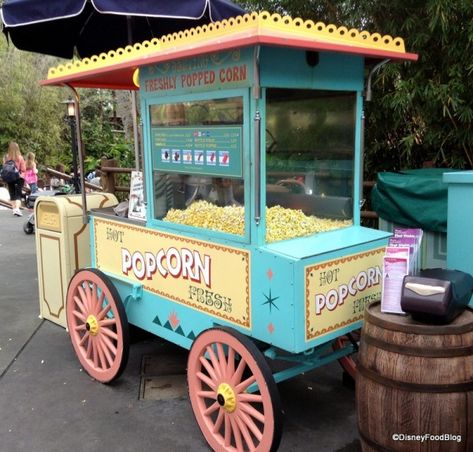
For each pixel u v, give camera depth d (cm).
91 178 1027
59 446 273
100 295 331
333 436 277
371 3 372
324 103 262
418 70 364
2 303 502
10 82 1608
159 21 491
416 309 207
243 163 240
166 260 293
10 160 1053
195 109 262
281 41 211
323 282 235
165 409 307
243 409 243
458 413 205
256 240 237
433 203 318
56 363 371
